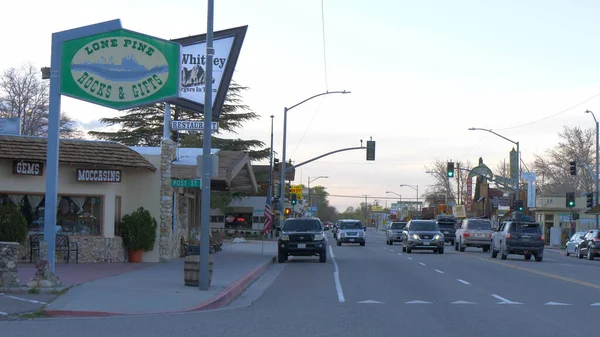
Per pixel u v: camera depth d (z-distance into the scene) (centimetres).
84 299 1505
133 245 2591
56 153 1703
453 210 11125
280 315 1404
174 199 2909
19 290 1561
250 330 1201
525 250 3612
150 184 2686
